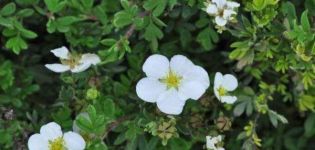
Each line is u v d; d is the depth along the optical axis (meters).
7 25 0.31
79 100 0.32
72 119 0.33
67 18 0.32
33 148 0.29
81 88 0.32
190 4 0.31
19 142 0.31
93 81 0.32
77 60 0.32
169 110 0.30
